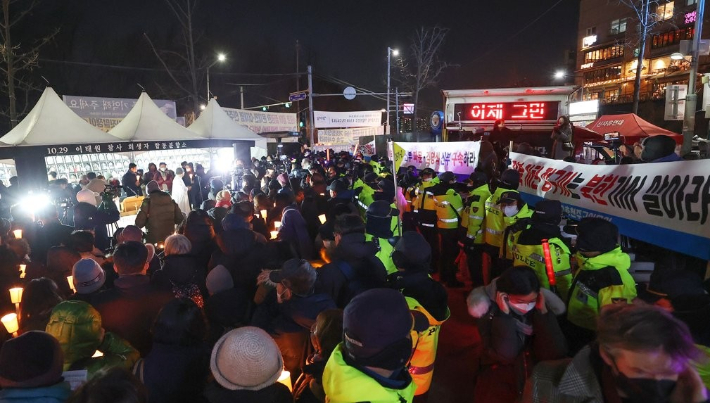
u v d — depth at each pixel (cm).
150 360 255
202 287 446
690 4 4278
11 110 1758
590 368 176
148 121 1088
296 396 266
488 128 1533
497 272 604
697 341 228
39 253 709
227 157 1582
